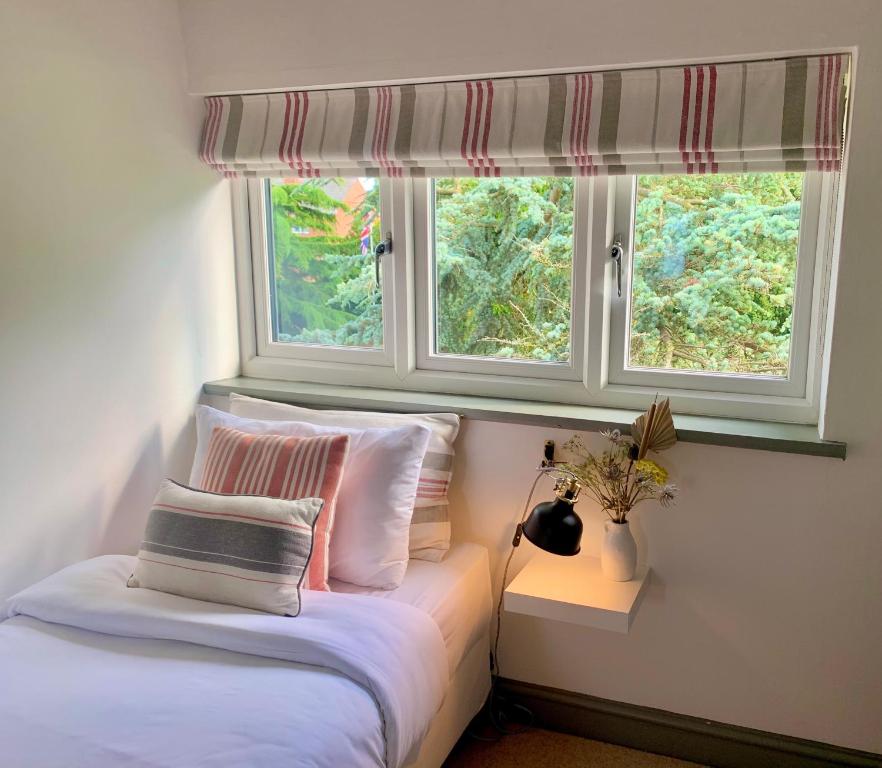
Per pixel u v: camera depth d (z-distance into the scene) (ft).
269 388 9.00
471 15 7.34
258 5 8.13
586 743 7.98
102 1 7.61
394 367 8.90
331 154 8.21
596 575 7.29
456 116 7.73
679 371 7.88
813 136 6.57
